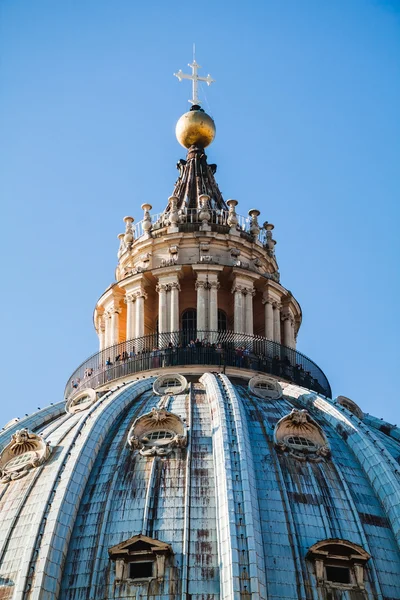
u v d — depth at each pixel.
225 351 96.25
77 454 80.31
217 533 73.25
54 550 73.31
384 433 94.56
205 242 103.25
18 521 77.06
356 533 76.25
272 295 103.44
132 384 92.31
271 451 81.31
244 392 90.88
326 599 71.50
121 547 72.31
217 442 79.50
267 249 106.88
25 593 71.19
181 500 76.19
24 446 83.81
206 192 111.75
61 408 97.06
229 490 74.62
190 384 91.19
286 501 77.00
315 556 72.50
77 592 72.12
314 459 81.44
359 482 80.94
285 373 98.00
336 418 87.50
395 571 74.81
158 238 104.12
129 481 78.56
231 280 101.88
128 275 103.69
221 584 70.12
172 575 71.56
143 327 101.00
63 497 76.38
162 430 82.44
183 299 102.19
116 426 85.56
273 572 72.12
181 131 116.25
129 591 71.38
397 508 77.81
